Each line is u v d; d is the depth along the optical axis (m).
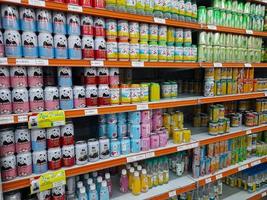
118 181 2.17
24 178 1.41
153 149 1.95
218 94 2.35
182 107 2.93
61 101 1.52
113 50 1.67
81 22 1.54
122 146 1.81
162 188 2.06
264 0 2.49
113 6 1.62
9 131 1.38
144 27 1.79
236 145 2.61
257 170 2.85
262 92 2.71
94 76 1.64
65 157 1.56
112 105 1.72
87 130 2.28
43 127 1.43
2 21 1.31
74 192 1.73
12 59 1.29
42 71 1.56
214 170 2.39
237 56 2.43
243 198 2.62
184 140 2.14
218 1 2.21
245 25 2.42
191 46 2.09
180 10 1.97
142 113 1.88
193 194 2.39
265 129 2.82
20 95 1.37
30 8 1.36
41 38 1.40
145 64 1.79
